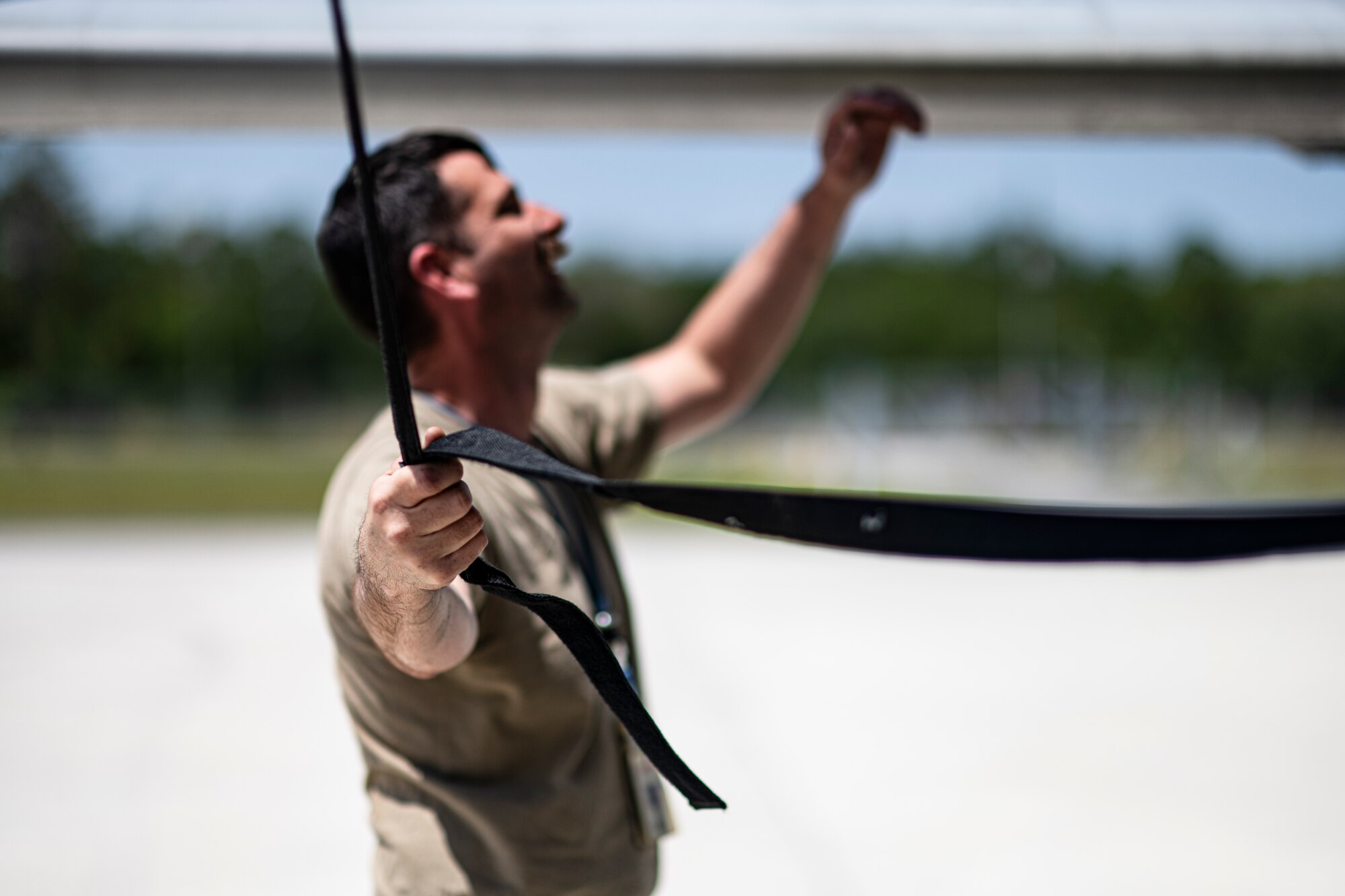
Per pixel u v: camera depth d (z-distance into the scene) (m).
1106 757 5.41
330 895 3.93
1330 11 1.86
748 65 1.76
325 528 1.61
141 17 1.66
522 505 1.66
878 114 1.95
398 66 1.70
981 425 32.31
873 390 42.75
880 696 6.44
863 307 60.66
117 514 17.39
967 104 1.85
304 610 8.89
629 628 1.81
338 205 1.75
